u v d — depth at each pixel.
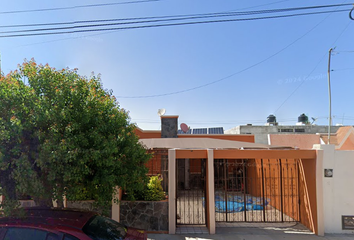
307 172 7.95
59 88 4.77
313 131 22.09
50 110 4.39
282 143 14.93
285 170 9.73
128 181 5.43
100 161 4.62
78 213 4.14
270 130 22.20
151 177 8.10
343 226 7.27
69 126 4.49
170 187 7.38
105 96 5.67
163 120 15.28
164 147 8.68
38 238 3.34
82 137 4.54
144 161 5.70
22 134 4.28
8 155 4.20
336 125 22.19
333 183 7.39
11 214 4.09
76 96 4.80
